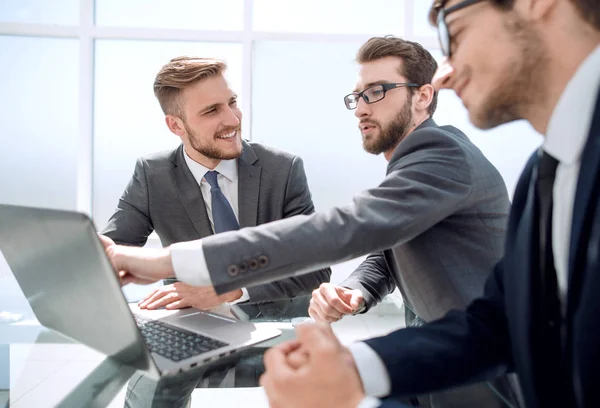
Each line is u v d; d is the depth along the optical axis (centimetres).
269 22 384
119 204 180
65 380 81
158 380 79
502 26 57
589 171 48
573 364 49
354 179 411
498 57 59
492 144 388
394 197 90
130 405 72
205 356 83
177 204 176
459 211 100
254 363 84
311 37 382
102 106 395
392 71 119
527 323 58
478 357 69
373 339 69
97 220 403
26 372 83
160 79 168
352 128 404
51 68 388
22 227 74
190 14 381
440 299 102
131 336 73
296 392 52
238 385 77
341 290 119
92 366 86
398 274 120
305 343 58
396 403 52
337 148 406
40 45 384
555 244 57
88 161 388
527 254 59
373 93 121
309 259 85
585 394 46
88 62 379
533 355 58
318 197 411
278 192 178
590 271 46
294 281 139
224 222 173
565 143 54
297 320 114
